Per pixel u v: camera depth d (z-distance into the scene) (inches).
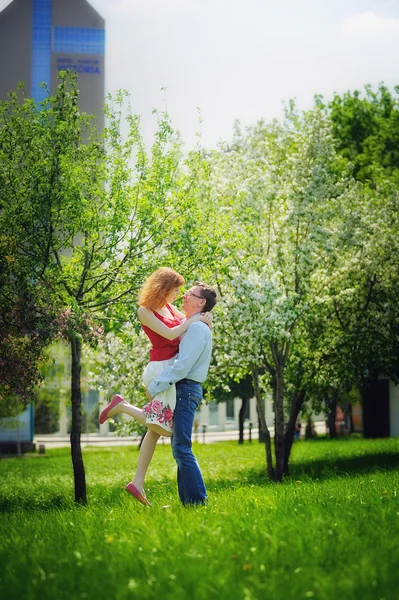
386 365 981.2
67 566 191.0
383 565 177.5
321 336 894.4
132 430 978.1
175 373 302.0
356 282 911.7
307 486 414.0
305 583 164.6
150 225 636.1
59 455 1948.8
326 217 826.2
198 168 696.4
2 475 1223.5
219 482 858.1
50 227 622.8
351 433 2310.5
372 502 290.0
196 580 169.0
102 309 653.3
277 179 852.6
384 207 926.4
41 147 636.7
